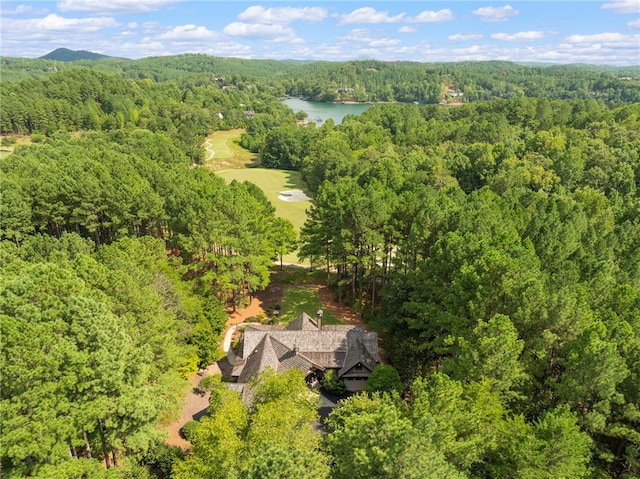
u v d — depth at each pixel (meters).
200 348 49.00
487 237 44.72
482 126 152.62
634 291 37.59
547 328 33.12
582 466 24.34
